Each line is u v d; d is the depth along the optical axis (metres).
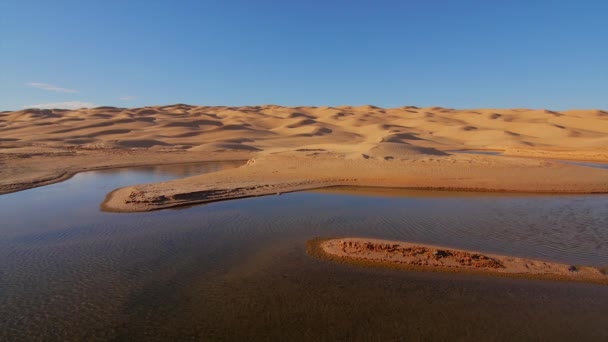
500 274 9.97
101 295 9.07
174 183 23.23
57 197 20.34
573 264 10.73
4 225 14.67
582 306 8.50
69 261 11.06
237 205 18.00
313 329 7.68
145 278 9.95
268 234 13.46
